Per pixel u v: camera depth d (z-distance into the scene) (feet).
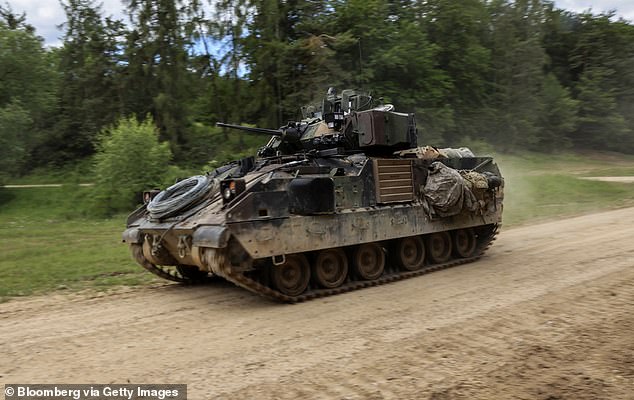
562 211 68.80
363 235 32.09
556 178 102.42
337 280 31.91
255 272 29.94
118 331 24.77
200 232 26.94
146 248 32.65
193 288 34.37
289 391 17.31
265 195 27.68
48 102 127.85
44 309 29.32
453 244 39.52
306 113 43.96
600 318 23.68
